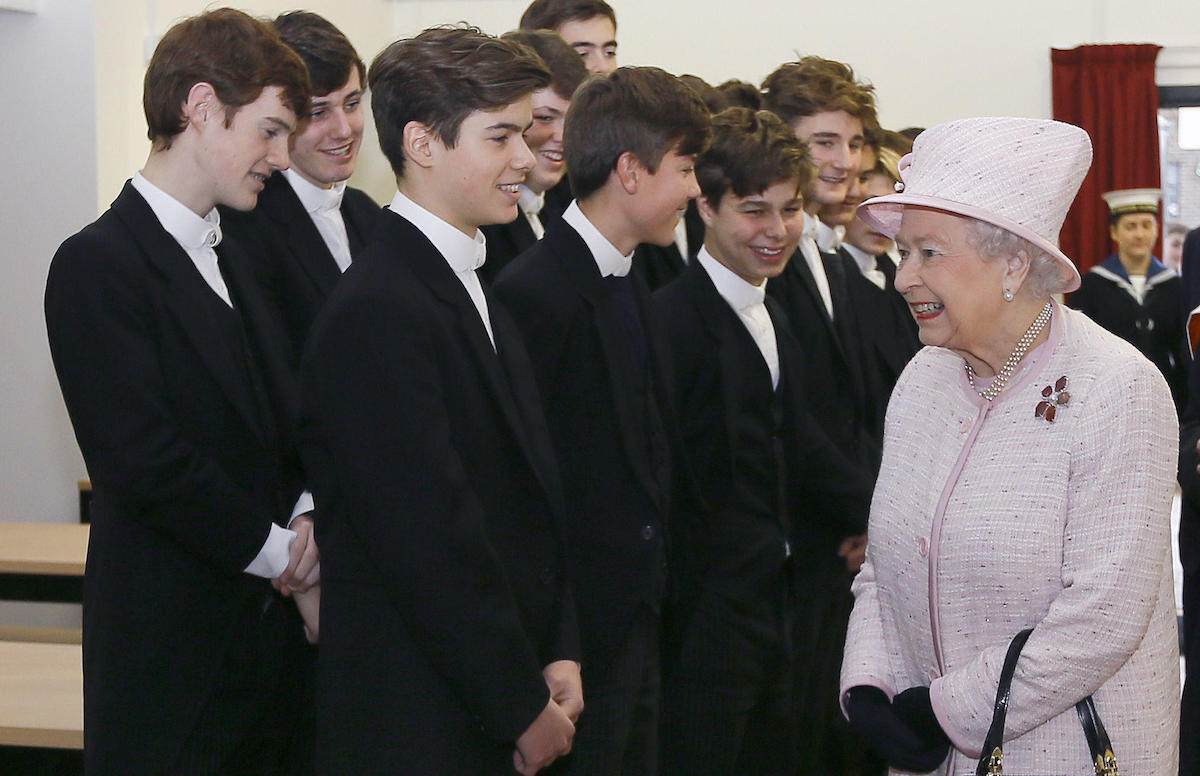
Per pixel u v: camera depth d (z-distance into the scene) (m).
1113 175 7.29
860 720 1.72
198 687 1.95
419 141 1.85
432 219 1.88
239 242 2.31
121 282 1.91
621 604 2.22
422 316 1.77
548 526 1.93
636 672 2.26
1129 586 1.52
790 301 3.05
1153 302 5.77
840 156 3.17
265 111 1.99
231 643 2.00
